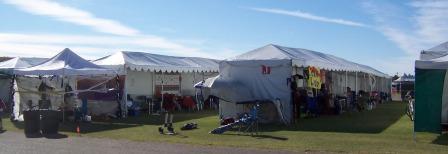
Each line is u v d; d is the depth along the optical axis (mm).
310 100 19125
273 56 17250
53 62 18938
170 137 13297
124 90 20359
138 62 22609
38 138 13375
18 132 14961
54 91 18812
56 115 14594
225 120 16172
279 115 16375
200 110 24641
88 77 20109
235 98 16734
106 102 19969
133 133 14359
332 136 13148
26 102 19000
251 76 16984
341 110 21734
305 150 10766
